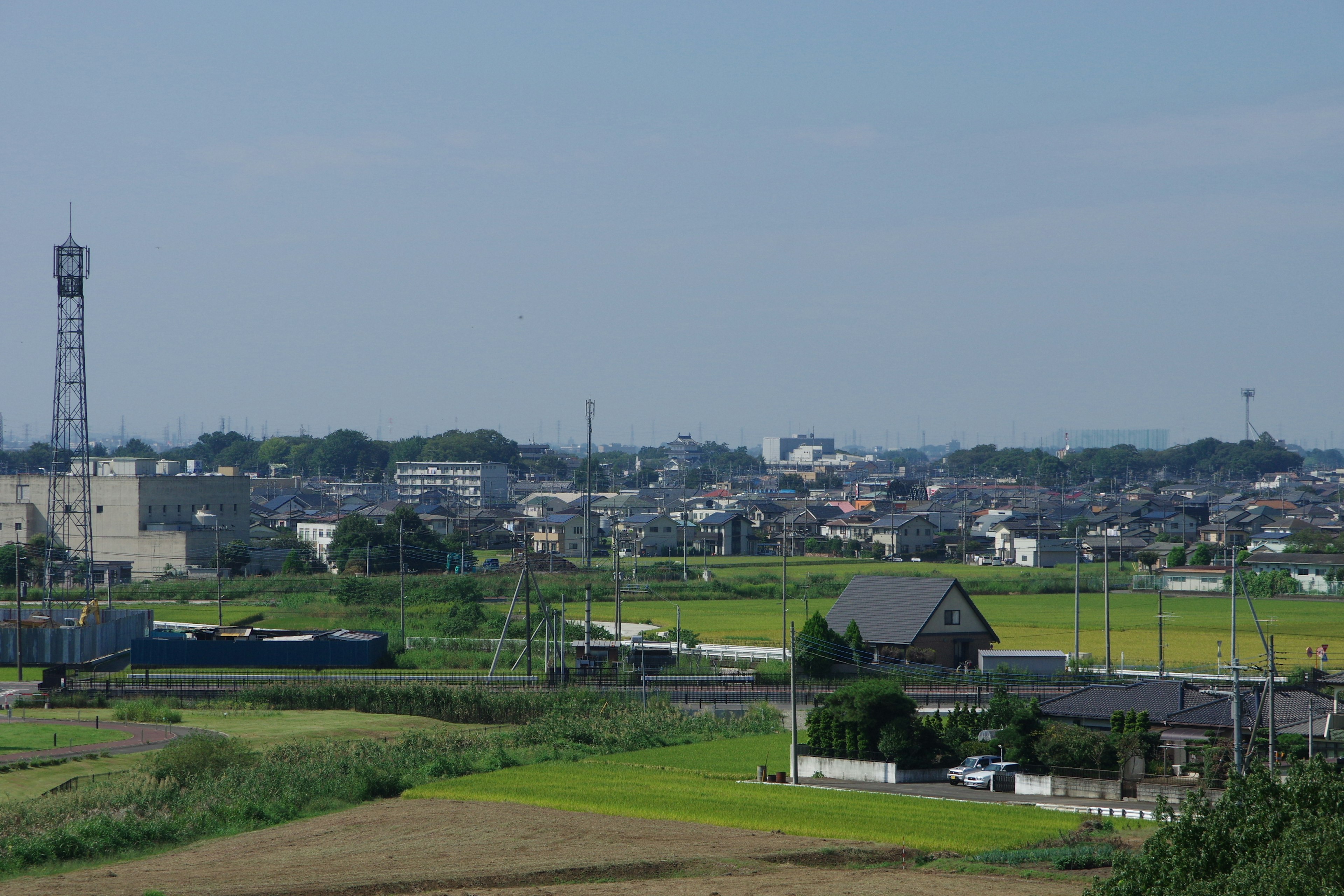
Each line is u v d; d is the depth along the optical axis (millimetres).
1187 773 51031
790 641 90375
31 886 35312
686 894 32906
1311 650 80250
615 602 113562
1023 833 40750
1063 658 83000
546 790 49406
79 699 72500
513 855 38531
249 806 46375
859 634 85125
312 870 37031
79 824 41875
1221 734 52500
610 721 64812
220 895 33875
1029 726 55969
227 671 86812
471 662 89000
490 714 69250
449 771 53906
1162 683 59031
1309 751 49719
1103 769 51656
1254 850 24125
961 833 40781
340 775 51062
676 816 43875
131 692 75438
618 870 36281
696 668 84000
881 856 37938
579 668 84000
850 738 56219
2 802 46344
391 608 112875
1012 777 51344
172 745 53688
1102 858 36375
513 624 101500
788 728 66250
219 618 105438
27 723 66312
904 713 56125
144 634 101250
